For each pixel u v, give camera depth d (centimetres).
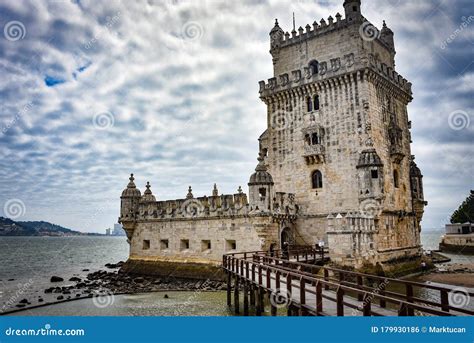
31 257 11231
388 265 4278
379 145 4553
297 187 4825
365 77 4428
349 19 4716
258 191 4203
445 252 10525
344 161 4466
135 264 5509
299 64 5122
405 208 5069
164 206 5288
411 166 5453
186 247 5062
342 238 3716
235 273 3164
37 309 3481
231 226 4494
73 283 5209
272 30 5412
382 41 5316
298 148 4875
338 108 4581
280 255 3988
